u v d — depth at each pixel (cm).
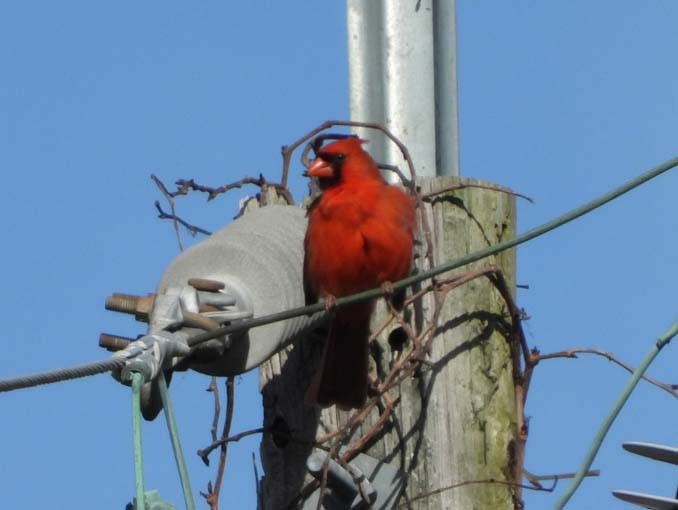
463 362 1152
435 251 1176
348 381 1155
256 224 1184
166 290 1091
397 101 1253
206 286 1098
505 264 1193
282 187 1262
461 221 1185
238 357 1116
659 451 966
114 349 1044
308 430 1164
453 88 1270
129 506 916
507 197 1203
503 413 1155
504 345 1170
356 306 1163
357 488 1122
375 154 1255
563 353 1173
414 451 1131
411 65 1258
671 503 959
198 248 1148
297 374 1185
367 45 1268
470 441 1138
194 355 1088
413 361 1138
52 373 947
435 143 1255
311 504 1145
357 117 1263
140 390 983
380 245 1185
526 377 1177
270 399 1187
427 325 1160
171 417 977
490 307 1172
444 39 1273
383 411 1144
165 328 1064
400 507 1123
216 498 1152
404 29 1262
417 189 1196
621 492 975
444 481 1125
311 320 1175
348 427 1137
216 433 1162
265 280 1131
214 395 1166
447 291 1157
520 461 1153
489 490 1131
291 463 1162
